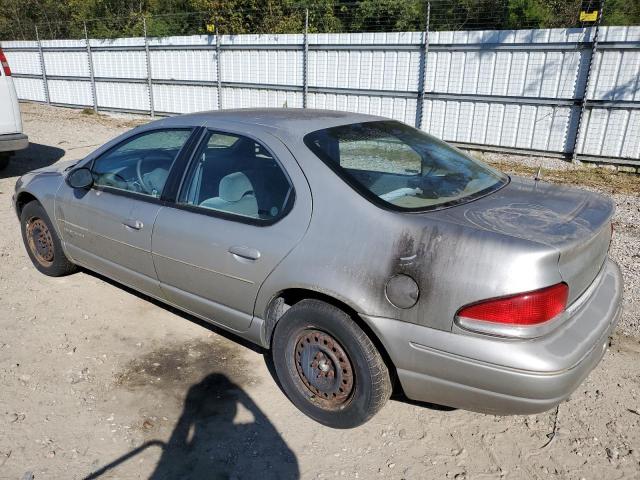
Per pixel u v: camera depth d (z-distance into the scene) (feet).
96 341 11.93
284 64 44.16
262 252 9.35
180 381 10.56
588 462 8.64
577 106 33.01
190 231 10.52
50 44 61.82
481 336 7.41
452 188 9.60
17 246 17.72
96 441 8.89
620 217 22.81
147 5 89.20
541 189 10.27
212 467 8.45
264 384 10.53
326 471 8.40
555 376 7.23
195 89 51.16
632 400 10.16
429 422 9.57
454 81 36.52
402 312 7.95
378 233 8.27
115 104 58.39
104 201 12.53
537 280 7.22
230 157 10.50
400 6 63.21
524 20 56.18
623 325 12.89
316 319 8.89
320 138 9.93
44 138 41.34
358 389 8.73
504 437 9.22
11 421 9.27
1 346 11.61
